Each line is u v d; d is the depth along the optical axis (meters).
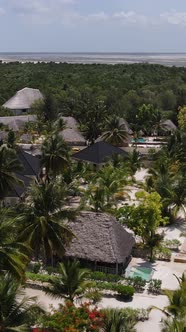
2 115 137.12
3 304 25.83
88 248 45.59
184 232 57.59
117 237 46.56
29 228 39.97
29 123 123.56
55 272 44.78
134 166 83.75
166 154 85.50
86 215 47.88
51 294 35.47
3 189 55.47
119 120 112.44
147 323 36.56
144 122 133.62
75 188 68.69
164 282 44.53
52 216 41.34
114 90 161.12
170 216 60.44
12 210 40.16
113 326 27.47
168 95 151.00
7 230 35.31
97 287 41.75
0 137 103.19
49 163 67.56
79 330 29.86
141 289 43.03
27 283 42.81
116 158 81.94
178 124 134.25
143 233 49.53
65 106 139.12
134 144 114.25
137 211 49.62
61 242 40.56
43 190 41.69
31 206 41.69
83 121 127.69
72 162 79.44
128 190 70.62
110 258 44.59
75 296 37.75
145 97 153.00
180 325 26.89
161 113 134.88
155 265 48.62
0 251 33.91
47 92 153.88
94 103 133.12
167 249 50.69
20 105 149.25
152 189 64.81
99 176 70.38
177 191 60.50
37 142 110.88
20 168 57.81
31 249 36.97
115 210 57.28
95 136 111.31
